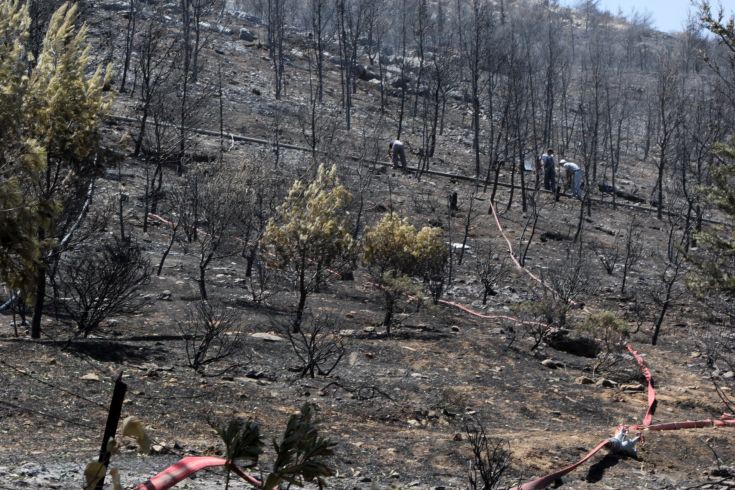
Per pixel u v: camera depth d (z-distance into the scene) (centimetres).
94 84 1246
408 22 8781
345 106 6244
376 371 1542
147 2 6081
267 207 2520
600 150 7138
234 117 4956
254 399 1210
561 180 5472
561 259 3566
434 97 6494
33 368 1133
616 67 12031
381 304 2223
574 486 1023
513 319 2319
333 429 1121
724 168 1332
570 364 1870
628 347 2092
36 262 439
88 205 1619
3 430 884
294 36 7938
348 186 3519
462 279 3038
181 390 1175
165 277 2192
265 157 3534
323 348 1606
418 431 1195
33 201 437
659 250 4025
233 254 2328
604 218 4606
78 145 1240
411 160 5319
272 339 1680
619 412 1499
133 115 3962
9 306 1681
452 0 10525
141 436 319
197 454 908
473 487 893
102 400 1052
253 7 9050
